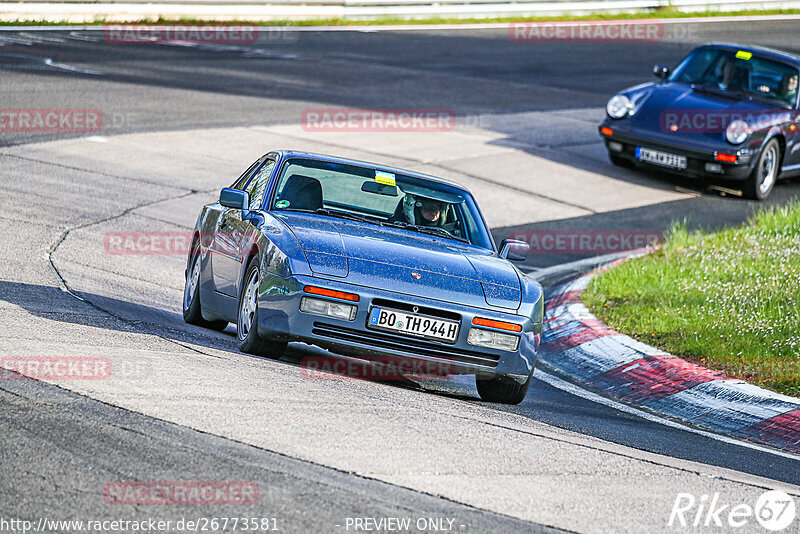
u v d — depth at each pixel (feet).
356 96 272.31
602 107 282.77
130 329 89.66
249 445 58.59
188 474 53.16
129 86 257.96
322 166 97.09
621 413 89.56
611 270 138.51
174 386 68.80
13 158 182.29
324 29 395.55
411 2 430.61
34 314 88.38
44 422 58.80
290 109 248.73
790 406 89.92
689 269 135.23
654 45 403.75
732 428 88.84
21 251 123.03
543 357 110.63
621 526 53.67
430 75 312.29
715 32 440.45
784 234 149.69
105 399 64.13
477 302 81.30
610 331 112.27
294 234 83.15
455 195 98.78
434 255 85.61
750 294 120.98
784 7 519.19
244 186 104.22
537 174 210.18
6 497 48.24
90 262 125.59
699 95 209.36
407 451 61.46
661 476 65.05
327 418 66.03
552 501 56.13
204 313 102.42
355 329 78.43
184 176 186.09
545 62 351.67
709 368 100.37
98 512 47.60
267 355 84.58
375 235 87.35
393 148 220.23
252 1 400.88
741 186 203.82
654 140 204.44
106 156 192.34
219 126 224.74
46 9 360.89
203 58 313.12
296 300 78.23
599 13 469.98
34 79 253.65
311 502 51.08
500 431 70.44
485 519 51.80
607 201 195.62
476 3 443.73
